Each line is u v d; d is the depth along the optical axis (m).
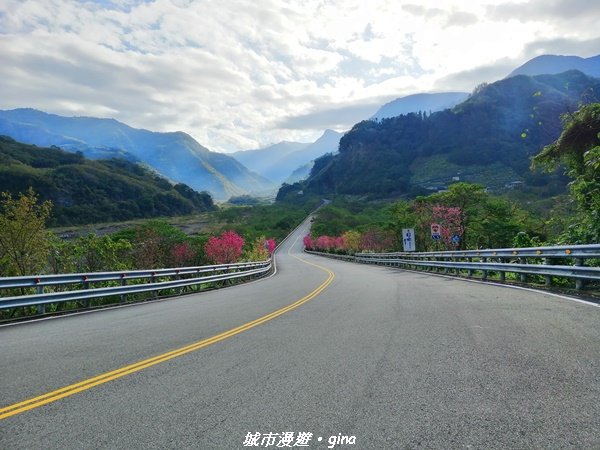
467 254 21.12
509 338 6.77
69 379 5.56
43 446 3.67
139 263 25.78
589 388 4.47
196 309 12.82
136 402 4.63
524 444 3.40
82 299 13.80
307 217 181.62
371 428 3.78
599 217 15.46
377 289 16.73
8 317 12.73
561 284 13.60
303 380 5.15
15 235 17.11
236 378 5.34
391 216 56.03
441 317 9.05
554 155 21.02
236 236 33.94
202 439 3.70
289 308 11.87
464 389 4.61
